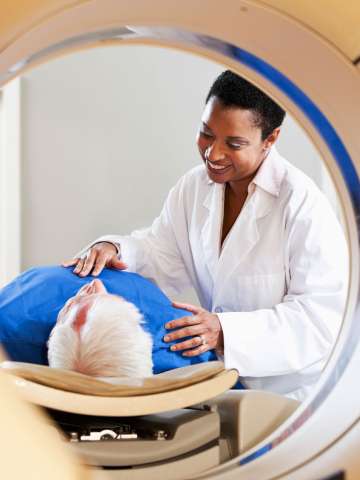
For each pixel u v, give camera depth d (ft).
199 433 3.77
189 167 11.12
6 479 1.43
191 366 4.13
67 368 4.41
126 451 3.62
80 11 3.06
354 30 3.31
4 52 2.94
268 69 3.50
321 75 3.45
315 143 3.63
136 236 6.97
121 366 4.41
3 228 10.49
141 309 5.13
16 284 5.29
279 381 6.15
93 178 10.96
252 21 3.33
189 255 6.84
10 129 10.39
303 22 3.34
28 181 10.77
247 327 5.61
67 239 10.94
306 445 3.24
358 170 3.50
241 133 5.78
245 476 3.16
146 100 10.99
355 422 3.22
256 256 6.14
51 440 1.51
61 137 10.84
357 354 3.48
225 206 6.42
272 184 6.11
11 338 5.04
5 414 1.48
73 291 5.18
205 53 3.51
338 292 5.86
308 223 5.94
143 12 3.21
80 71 10.82
